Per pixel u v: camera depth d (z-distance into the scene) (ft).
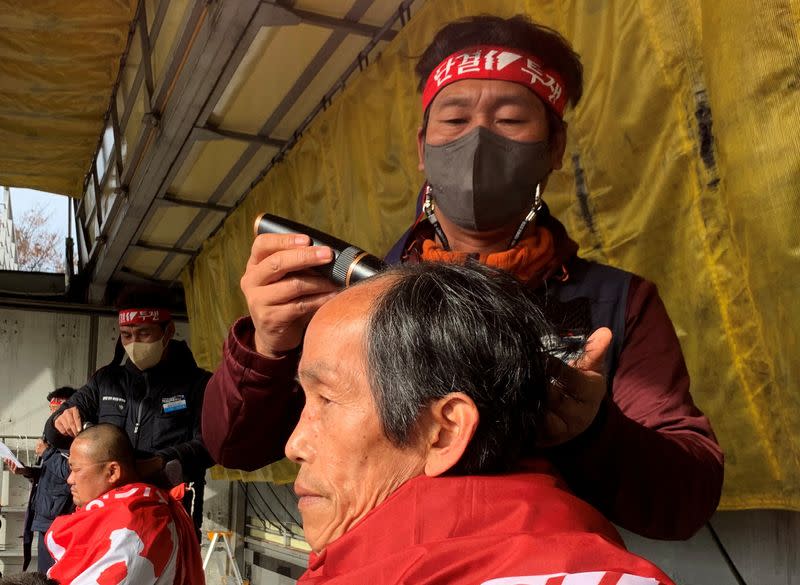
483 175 3.65
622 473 3.05
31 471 17.13
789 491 5.70
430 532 2.21
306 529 2.56
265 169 15.79
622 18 6.68
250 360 3.52
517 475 2.38
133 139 15.66
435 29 9.41
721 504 6.26
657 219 6.55
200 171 16.05
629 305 3.68
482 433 2.40
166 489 9.73
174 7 11.39
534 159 3.74
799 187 4.68
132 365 12.21
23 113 17.06
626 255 6.91
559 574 1.94
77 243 25.04
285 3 10.23
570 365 2.74
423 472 2.44
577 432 2.88
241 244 17.65
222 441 3.87
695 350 6.31
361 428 2.45
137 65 14.15
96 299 24.50
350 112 11.87
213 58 10.94
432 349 2.39
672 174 6.35
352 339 2.50
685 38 6.12
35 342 24.00
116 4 13.51
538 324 2.64
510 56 3.76
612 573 1.92
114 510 8.17
